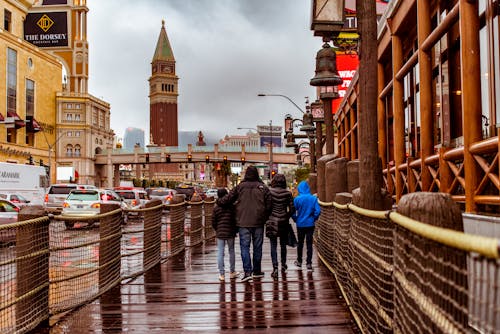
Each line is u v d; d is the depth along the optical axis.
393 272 4.23
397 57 12.74
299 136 35.03
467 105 7.62
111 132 126.69
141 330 6.62
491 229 5.94
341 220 8.67
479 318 2.15
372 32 6.95
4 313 6.27
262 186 10.27
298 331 6.47
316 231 16.12
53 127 97.31
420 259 3.21
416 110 11.37
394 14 12.51
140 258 12.09
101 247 8.98
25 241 6.56
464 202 8.07
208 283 10.01
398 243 3.91
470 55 7.66
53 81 97.19
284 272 11.20
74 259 8.73
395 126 12.83
